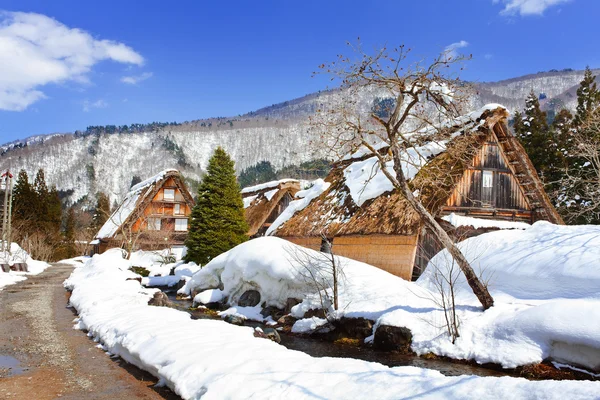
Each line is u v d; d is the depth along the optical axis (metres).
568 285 10.31
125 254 35.28
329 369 6.30
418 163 18.59
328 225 20.73
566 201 26.28
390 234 16.67
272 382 5.98
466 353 9.71
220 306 18.50
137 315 11.38
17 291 21.83
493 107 17.91
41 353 9.83
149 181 45.62
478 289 10.66
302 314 14.44
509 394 4.54
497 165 19.34
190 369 7.01
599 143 22.58
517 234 13.68
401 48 10.26
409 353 10.70
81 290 17.55
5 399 6.92
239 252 18.70
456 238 15.02
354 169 23.66
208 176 27.84
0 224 45.41
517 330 9.31
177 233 44.38
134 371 8.42
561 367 8.43
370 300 13.11
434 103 11.00
